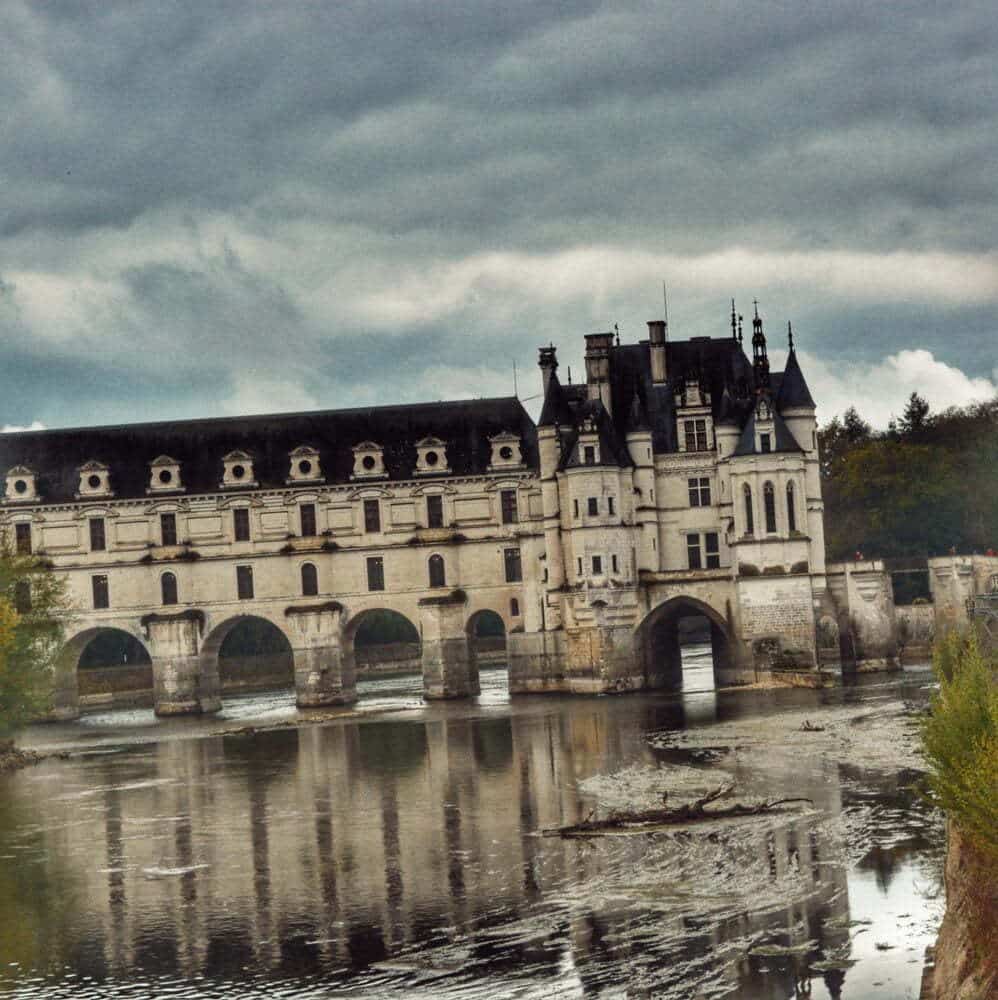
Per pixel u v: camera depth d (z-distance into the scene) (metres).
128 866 72.69
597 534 141.00
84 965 56.88
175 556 159.88
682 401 144.88
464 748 109.25
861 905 56.78
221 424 164.00
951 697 49.56
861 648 141.88
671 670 150.62
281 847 75.00
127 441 163.25
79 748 128.12
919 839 66.06
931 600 154.50
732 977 50.34
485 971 53.16
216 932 60.19
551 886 63.38
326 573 159.25
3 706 119.56
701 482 144.50
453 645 154.25
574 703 135.25
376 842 74.81
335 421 163.12
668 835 70.94
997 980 43.94
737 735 103.62
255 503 160.12
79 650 161.88
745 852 66.25
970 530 180.38
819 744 96.00
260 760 110.38
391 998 51.25
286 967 55.25
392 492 159.38
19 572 132.38
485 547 158.25
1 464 163.00
